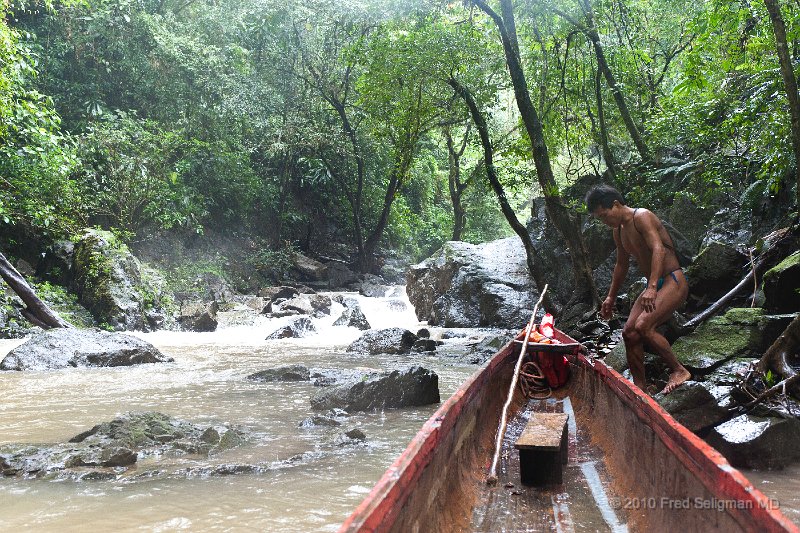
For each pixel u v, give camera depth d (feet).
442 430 9.34
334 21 82.99
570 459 13.91
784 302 21.95
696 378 20.35
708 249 27.07
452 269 64.03
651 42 54.24
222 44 82.33
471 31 49.37
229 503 12.69
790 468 14.47
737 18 29.99
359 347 42.29
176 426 18.65
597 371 16.60
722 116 35.35
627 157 62.39
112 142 66.74
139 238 71.10
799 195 22.50
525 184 51.39
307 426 20.33
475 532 9.45
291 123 85.76
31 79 65.21
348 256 100.07
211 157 78.95
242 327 59.11
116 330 53.52
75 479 14.35
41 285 53.52
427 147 115.44
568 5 48.55
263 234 90.68
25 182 55.52
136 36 73.61
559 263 54.90
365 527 5.32
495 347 40.34
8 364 33.42
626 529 9.66
